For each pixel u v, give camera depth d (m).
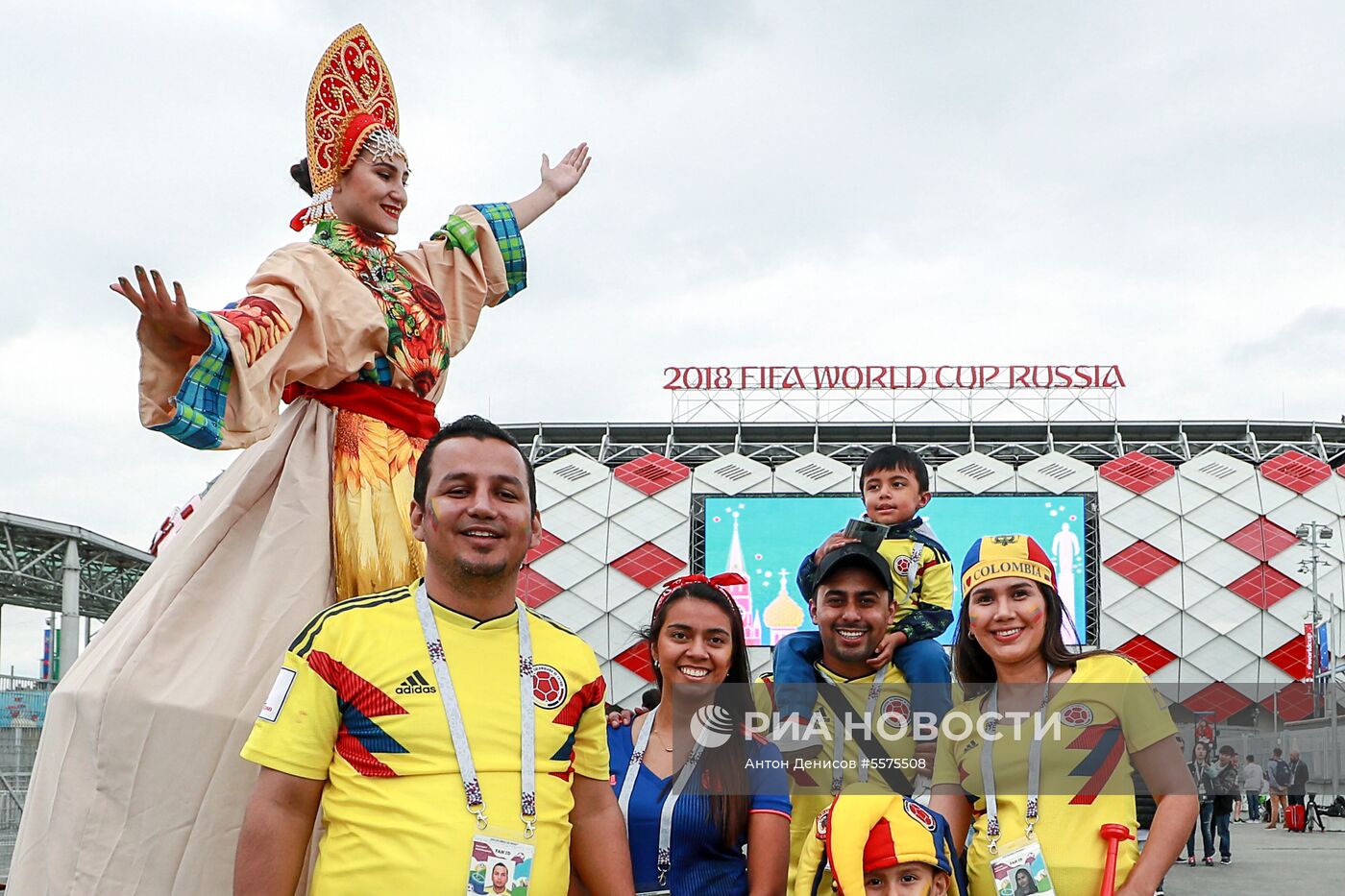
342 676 3.03
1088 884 3.92
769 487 57.31
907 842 3.95
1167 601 53.81
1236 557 54.53
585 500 58.09
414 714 3.02
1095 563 54.75
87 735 3.38
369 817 2.95
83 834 3.31
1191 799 4.05
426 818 2.93
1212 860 15.81
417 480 3.26
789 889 4.53
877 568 4.83
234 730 3.40
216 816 3.36
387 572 3.77
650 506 57.50
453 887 2.89
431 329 4.07
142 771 3.35
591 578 55.88
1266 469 56.97
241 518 3.74
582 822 3.35
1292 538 54.84
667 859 4.08
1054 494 55.28
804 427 63.59
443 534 3.12
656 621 4.38
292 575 3.64
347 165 4.04
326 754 3.04
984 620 4.21
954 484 56.25
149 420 3.17
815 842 4.44
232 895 3.33
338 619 3.12
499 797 3.00
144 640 3.46
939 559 5.54
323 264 3.80
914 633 5.24
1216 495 56.06
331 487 3.80
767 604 54.22
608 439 64.94
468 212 4.51
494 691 3.12
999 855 4.00
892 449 5.83
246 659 3.49
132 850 3.31
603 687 3.39
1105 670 4.17
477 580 3.13
